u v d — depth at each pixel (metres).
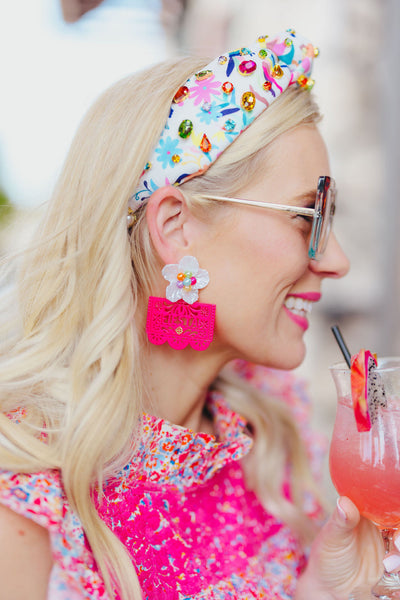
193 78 1.16
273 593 1.24
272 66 1.15
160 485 1.18
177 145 1.14
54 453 1.03
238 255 1.17
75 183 1.19
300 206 1.19
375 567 1.16
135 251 1.21
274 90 1.15
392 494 1.00
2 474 0.98
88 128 1.20
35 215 1.33
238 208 1.16
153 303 1.18
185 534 1.21
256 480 1.43
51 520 0.95
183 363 1.25
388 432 1.00
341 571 1.15
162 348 1.24
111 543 1.03
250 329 1.20
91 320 1.15
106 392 1.08
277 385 1.67
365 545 1.17
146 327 1.21
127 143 1.15
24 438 1.02
